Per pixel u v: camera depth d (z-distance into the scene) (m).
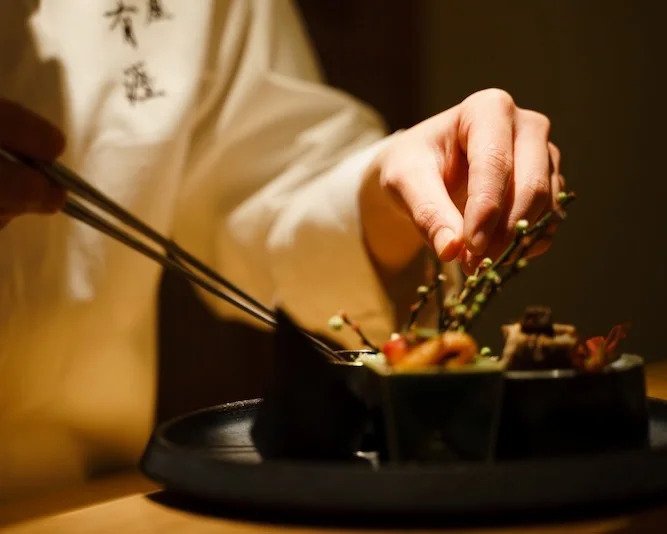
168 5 1.23
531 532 0.61
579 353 0.72
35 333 1.13
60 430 1.17
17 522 0.68
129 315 1.18
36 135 0.77
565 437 0.69
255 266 1.27
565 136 2.05
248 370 1.66
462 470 0.61
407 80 1.84
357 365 0.71
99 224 0.72
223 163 1.28
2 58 1.14
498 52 1.95
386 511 0.61
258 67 1.29
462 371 0.68
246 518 0.64
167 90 1.20
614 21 2.09
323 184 1.17
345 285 1.15
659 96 2.16
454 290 1.10
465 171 0.91
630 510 0.63
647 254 2.19
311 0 1.74
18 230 1.11
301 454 0.70
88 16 1.20
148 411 1.24
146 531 0.64
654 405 0.78
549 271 2.06
